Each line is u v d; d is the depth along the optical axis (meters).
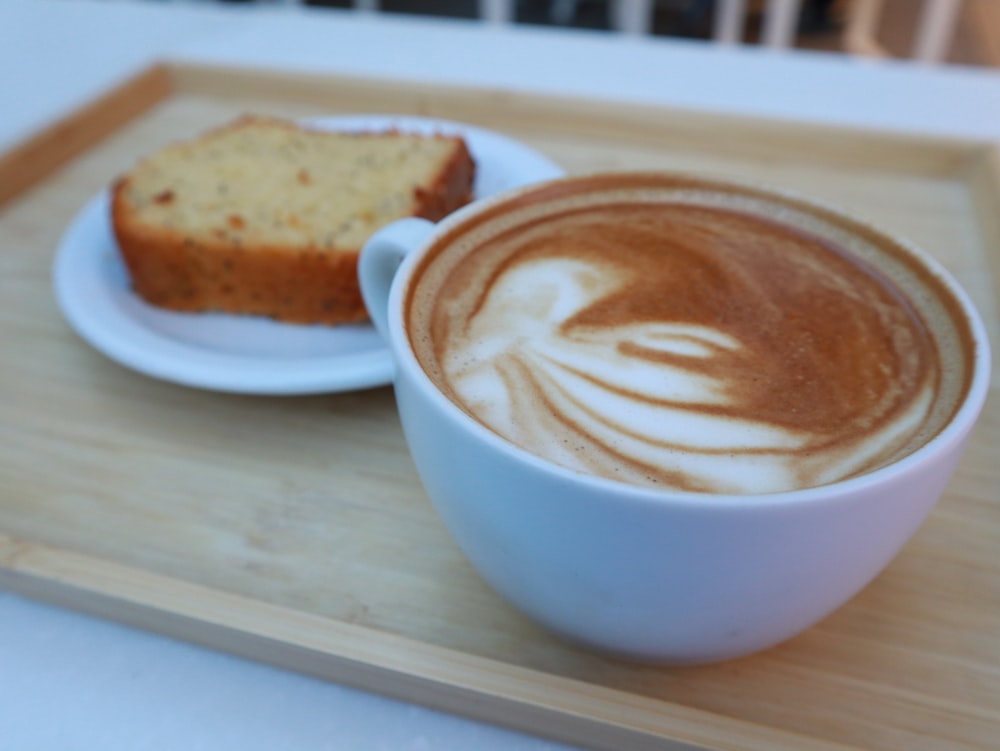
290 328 0.32
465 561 0.24
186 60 0.47
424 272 0.22
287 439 0.27
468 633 0.22
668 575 0.17
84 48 0.52
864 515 0.16
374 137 0.38
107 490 0.25
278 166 0.36
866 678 0.21
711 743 0.19
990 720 0.20
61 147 0.40
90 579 0.22
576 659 0.21
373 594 0.23
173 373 0.27
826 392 0.20
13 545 0.23
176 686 0.22
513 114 0.43
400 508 0.25
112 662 0.22
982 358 0.19
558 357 0.21
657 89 0.46
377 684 0.21
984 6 1.11
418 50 0.51
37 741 0.21
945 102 0.44
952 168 0.39
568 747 0.21
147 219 0.32
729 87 0.46
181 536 0.24
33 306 0.32
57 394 0.29
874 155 0.39
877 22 1.14
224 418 0.28
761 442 0.19
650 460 0.19
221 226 0.32
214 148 0.37
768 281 0.23
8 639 0.22
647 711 0.20
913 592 0.23
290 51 0.51
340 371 0.26
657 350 0.21
